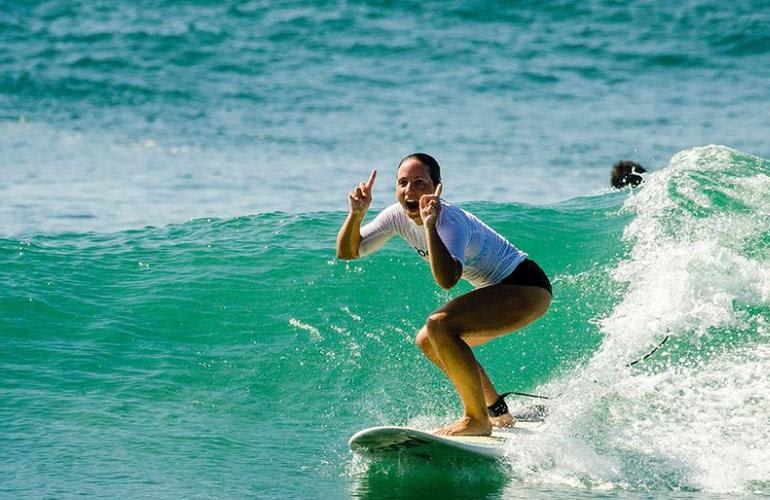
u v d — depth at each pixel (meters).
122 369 27.95
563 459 22.34
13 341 29.14
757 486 21.39
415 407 26.38
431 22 113.25
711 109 87.50
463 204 41.72
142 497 20.39
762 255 32.91
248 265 35.56
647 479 21.72
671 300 30.19
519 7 116.88
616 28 111.75
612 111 86.69
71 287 33.38
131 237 39.38
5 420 24.30
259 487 21.23
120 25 111.12
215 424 24.95
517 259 22.62
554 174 65.50
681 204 37.47
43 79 94.25
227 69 99.38
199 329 30.91
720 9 115.88
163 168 65.31
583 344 29.50
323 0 119.19
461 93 92.44
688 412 24.53
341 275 34.38
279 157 69.25
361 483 21.58
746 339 28.23
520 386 27.64
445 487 21.33
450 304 22.34
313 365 28.62
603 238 36.69
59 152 70.06
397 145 73.56
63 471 21.61
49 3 118.25
